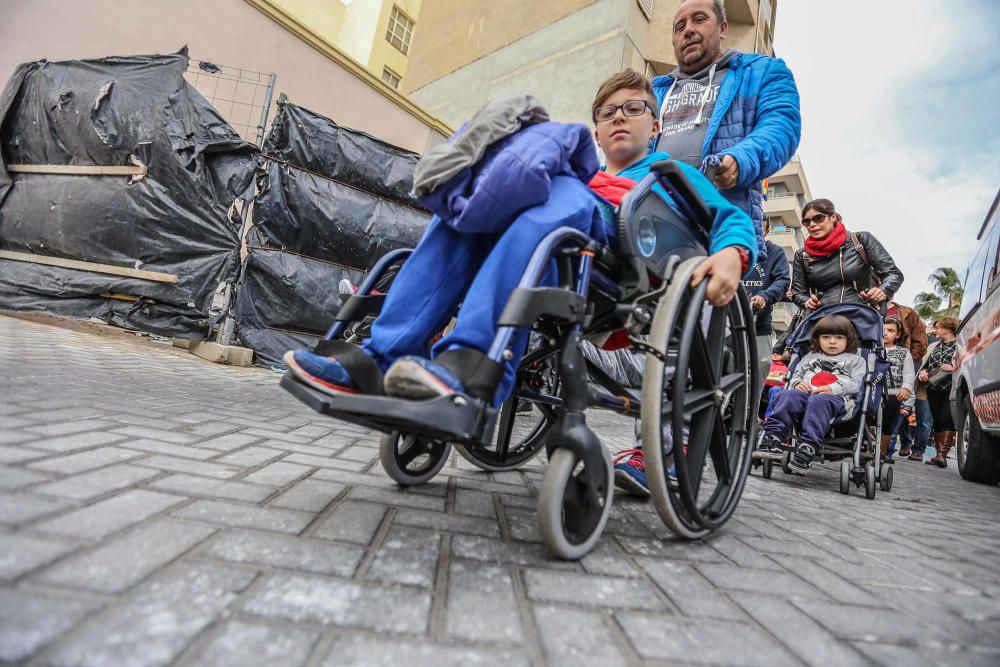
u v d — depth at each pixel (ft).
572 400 4.12
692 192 5.14
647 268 4.85
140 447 5.36
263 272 15.33
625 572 3.92
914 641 3.28
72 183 15.25
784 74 7.38
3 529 3.09
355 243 16.37
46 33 18.84
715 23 8.09
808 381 10.89
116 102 14.80
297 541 3.60
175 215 14.71
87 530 3.26
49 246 15.34
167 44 20.39
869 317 10.89
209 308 14.90
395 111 26.48
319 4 66.33
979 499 11.51
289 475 5.23
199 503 4.03
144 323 14.67
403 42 67.56
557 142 4.17
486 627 2.81
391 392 3.56
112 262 14.90
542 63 38.14
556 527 3.83
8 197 15.87
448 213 4.16
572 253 4.21
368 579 3.19
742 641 3.03
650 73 36.45
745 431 6.13
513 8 41.68
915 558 5.41
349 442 7.34
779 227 118.62
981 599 4.25
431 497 5.28
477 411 3.45
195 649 2.27
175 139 14.64
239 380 12.01
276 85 22.22
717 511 5.36
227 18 21.17
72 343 12.41
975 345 14.65
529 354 5.41
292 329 15.80
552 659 2.57
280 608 2.71
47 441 5.01
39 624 2.28
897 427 12.76
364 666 2.32
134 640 2.27
